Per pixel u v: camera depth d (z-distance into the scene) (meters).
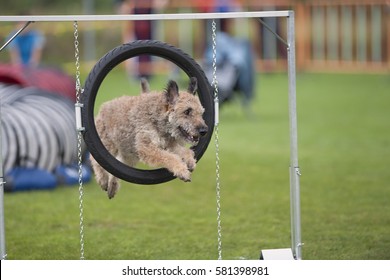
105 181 8.39
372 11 29.33
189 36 31.25
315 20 30.28
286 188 12.58
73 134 13.16
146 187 12.95
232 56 20.38
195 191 12.57
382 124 18.92
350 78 28.86
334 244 9.30
